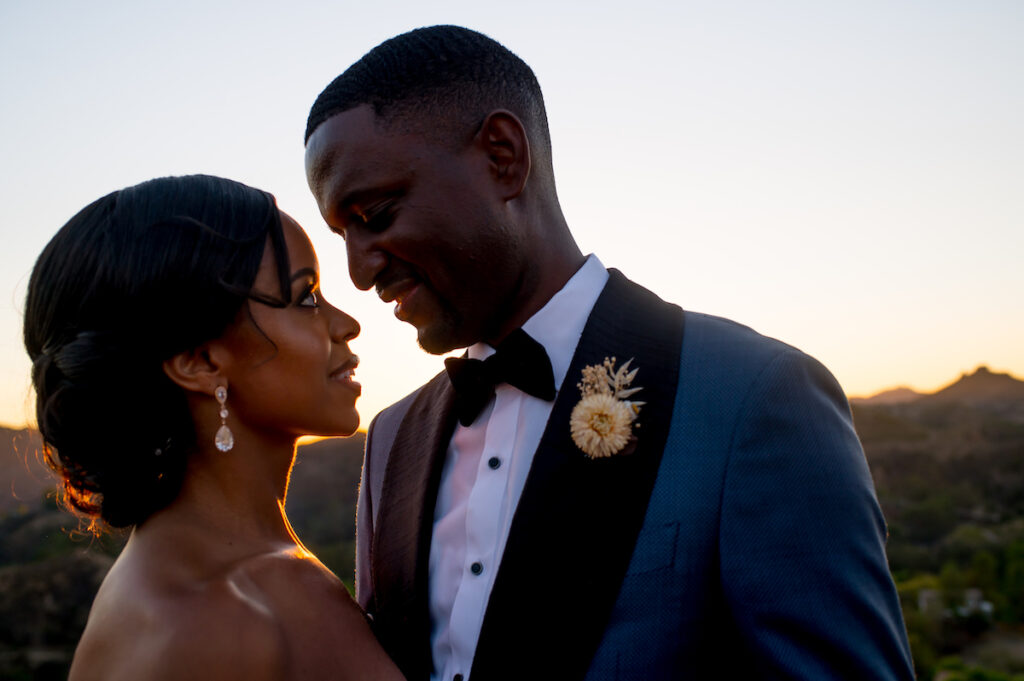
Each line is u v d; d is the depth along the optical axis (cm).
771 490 162
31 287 176
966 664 3766
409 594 194
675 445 172
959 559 4762
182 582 154
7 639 2094
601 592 165
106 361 165
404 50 189
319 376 183
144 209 171
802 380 171
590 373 184
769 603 156
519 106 197
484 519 186
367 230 188
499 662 167
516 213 192
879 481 6384
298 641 157
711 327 189
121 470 167
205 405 177
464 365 199
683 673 162
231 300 170
